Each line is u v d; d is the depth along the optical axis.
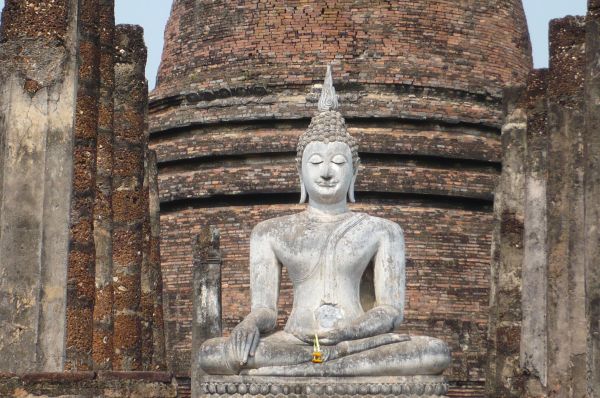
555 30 30.27
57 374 22.62
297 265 20.20
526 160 33.69
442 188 40.97
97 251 27.09
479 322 40.38
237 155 41.41
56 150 24.09
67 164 24.12
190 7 43.50
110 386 23.08
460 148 41.34
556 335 29.23
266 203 41.22
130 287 29.34
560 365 29.08
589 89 23.30
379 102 40.94
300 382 18.89
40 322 23.56
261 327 19.62
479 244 41.09
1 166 23.94
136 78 30.89
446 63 41.66
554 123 29.91
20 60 24.23
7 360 23.38
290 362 19.03
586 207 23.02
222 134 41.84
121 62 30.88
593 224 22.88
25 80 24.16
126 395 23.20
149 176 34.81
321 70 41.09
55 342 23.62
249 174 41.22
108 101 27.45
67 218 24.00
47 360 23.53
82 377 22.81
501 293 34.41
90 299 24.50
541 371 32.41
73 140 24.27
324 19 41.47
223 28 42.38
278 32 41.66
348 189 20.73
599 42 23.28
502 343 33.97
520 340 33.31
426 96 41.31
